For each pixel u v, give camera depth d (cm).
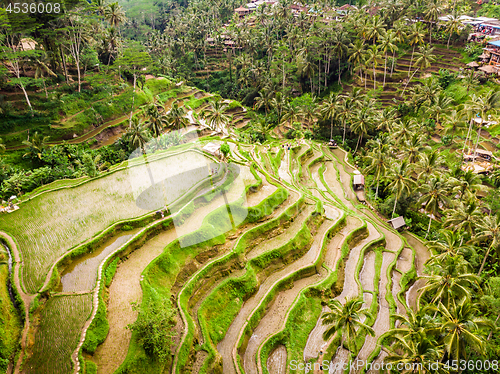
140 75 9600
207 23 14350
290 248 4144
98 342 2484
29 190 4981
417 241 5628
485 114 6309
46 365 2291
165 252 3186
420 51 9269
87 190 3609
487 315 4012
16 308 2603
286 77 11550
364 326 3100
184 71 12494
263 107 11050
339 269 4409
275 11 13675
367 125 7594
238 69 12656
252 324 3469
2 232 3241
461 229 4791
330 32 10769
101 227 3203
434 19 10388
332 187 6719
